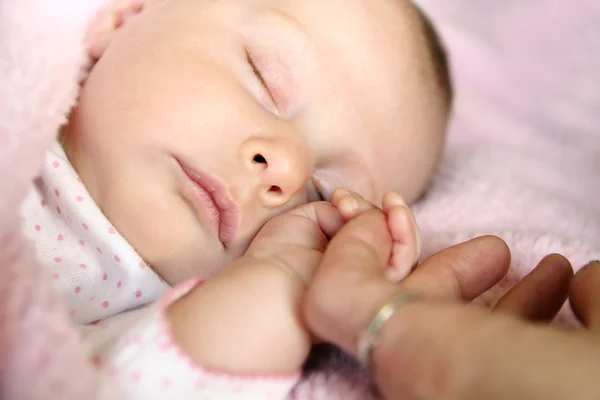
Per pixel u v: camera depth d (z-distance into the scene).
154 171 0.36
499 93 0.51
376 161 0.39
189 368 0.30
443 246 0.40
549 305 0.34
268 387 0.31
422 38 0.41
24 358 0.29
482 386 0.25
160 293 0.37
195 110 0.36
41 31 0.36
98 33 0.40
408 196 0.42
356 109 0.38
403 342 0.27
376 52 0.39
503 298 0.34
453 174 0.46
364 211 0.34
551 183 0.46
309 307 0.29
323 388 0.34
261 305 0.31
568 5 0.51
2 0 0.36
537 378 0.24
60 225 0.37
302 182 0.36
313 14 0.38
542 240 0.40
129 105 0.37
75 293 0.36
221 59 0.37
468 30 0.52
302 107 0.38
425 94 0.40
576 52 0.51
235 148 0.36
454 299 0.32
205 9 0.38
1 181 0.32
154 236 0.36
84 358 0.29
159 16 0.39
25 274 0.30
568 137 0.49
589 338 0.26
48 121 0.35
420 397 0.26
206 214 0.36
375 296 0.28
